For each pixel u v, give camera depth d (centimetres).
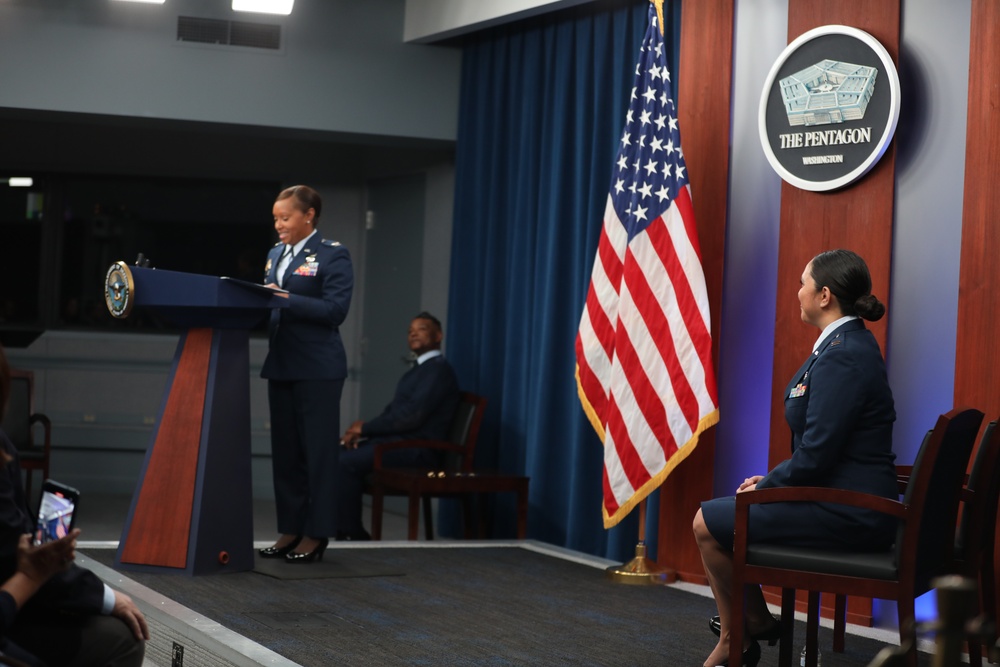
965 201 382
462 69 657
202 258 791
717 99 472
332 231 784
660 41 482
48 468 637
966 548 315
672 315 458
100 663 224
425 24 635
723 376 468
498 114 627
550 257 575
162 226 788
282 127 641
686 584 464
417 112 654
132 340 776
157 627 371
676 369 454
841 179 416
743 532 292
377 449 562
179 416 432
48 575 199
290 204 446
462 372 648
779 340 438
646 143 475
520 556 507
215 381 430
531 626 373
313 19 643
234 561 434
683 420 451
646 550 475
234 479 435
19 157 773
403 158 739
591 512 548
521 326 605
